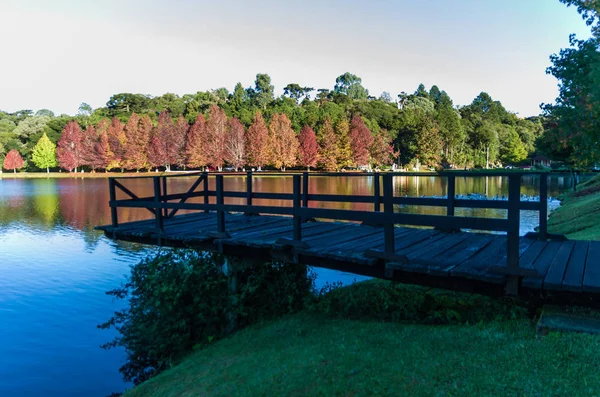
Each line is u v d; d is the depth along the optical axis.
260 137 77.19
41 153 90.94
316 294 7.65
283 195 8.64
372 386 3.67
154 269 7.47
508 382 3.38
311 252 5.49
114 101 121.06
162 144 85.62
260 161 76.94
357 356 4.39
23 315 11.09
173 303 7.01
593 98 10.38
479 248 5.52
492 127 94.06
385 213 4.89
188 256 7.48
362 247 5.62
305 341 5.50
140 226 8.05
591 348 3.61
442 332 4.78
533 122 119.75
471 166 87.75
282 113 86.69
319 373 4.14
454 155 87.69
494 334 4.42
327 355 4.62
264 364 4.96
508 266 4.24
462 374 3.62
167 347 7.32
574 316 4.20
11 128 104.94
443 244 5.84
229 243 6.38
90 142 89.88
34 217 29.03
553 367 3.47
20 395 7.38
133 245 19.42
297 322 6.55
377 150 81.62
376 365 4.09
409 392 3.47
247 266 7.34
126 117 107.75
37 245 19.47
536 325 4.38
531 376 3.40
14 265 15.84
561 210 21.73
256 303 7.50
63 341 9.55
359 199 7.66
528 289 4.54
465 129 94.12
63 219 28.06
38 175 85.81
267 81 136.00
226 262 7.27
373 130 90.19
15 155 92.19
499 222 4.27
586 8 12.13
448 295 6.18
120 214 30.39
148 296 7.45
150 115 113.19
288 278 7.48
